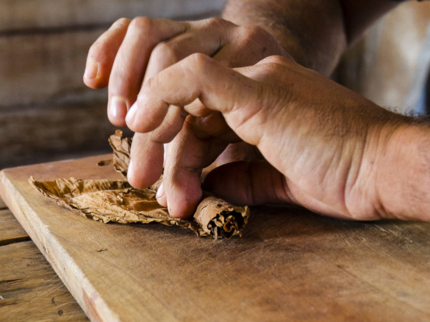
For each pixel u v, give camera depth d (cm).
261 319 40
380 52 227
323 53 76
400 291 42
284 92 45
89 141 172
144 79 50
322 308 41
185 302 42
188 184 50
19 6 149
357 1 87
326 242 48
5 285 49
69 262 46
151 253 47
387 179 44
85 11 160
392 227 50
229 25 54
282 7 77
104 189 58
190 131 51
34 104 160
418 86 214
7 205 63
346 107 46
